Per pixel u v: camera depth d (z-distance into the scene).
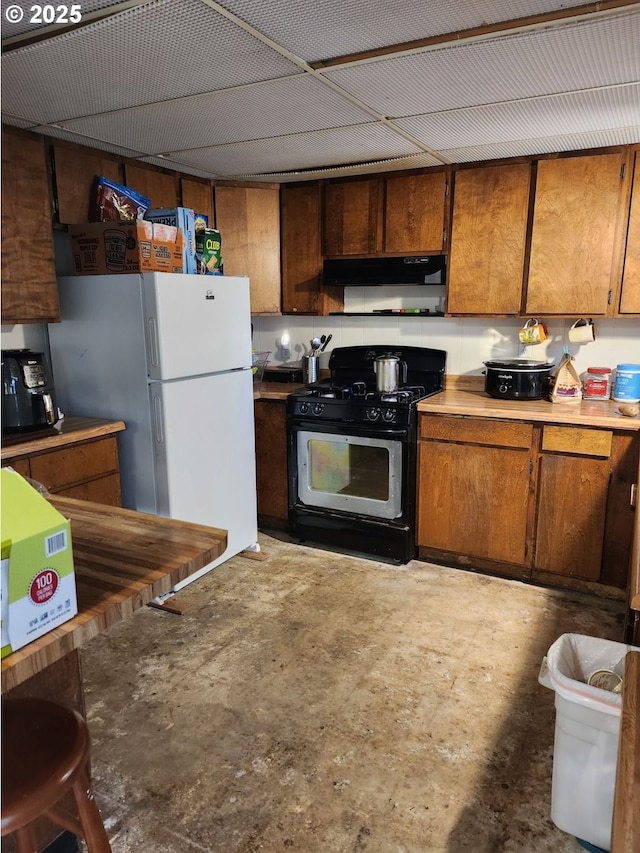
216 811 1.66
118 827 1.61
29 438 2.42
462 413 2.94
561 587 2.92
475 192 3.06
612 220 2.79
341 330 3.83
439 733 1.95
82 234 2.75
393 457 3.09
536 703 2.09
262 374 3.99
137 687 2.19
